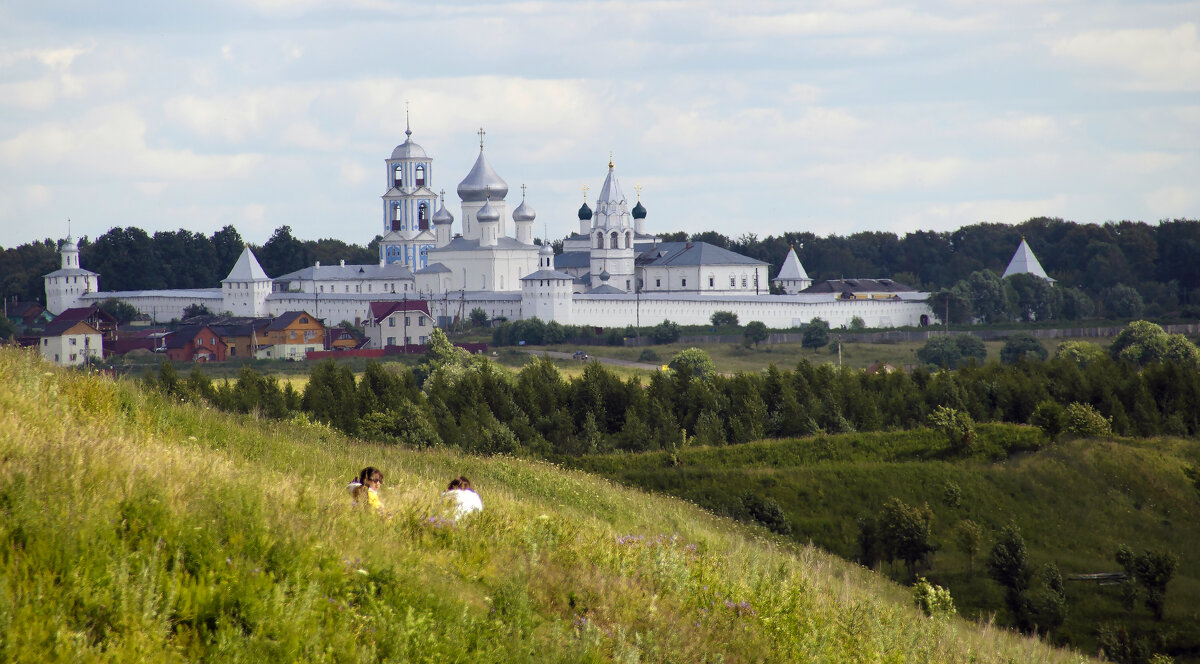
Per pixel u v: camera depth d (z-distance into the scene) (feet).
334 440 186.70
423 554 79.92
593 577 85.05
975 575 244.83
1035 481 300.61
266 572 68.08
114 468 74.38
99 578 61.36
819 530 275.39
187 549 67.41
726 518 234.58
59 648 55.88
